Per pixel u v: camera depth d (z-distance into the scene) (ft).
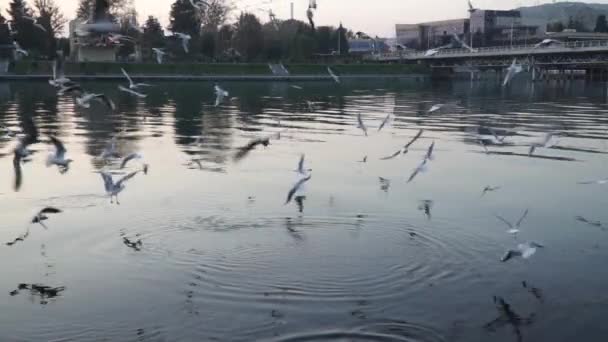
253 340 36.14
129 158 60.95
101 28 118.32
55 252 48.62
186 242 50.65
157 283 43.24
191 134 111.86
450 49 328.70
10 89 231.91
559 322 38.34
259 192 65.92
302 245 50.19
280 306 39.91
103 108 164.76
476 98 211.20
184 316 38.75
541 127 122.11
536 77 346.33
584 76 366.02
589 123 128.98
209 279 43.83
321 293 41.68
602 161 84.28
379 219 56.75
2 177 71.46
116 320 38.42
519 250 43.06
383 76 362.12
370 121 135.64
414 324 37.88
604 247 50.21
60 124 126.11
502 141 95.35
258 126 125.39
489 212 59.36
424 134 112.06
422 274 44.78
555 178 73.46
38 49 312.71
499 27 360.28
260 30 359.25
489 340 36.27
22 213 57.93
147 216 57.06
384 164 81.71
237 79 320.09
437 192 66.44
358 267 45.91
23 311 39.52
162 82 293.84
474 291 42.27
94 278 44.09
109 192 53.83
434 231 53.62
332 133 113.60
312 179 72.13
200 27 353.51
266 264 46.37
